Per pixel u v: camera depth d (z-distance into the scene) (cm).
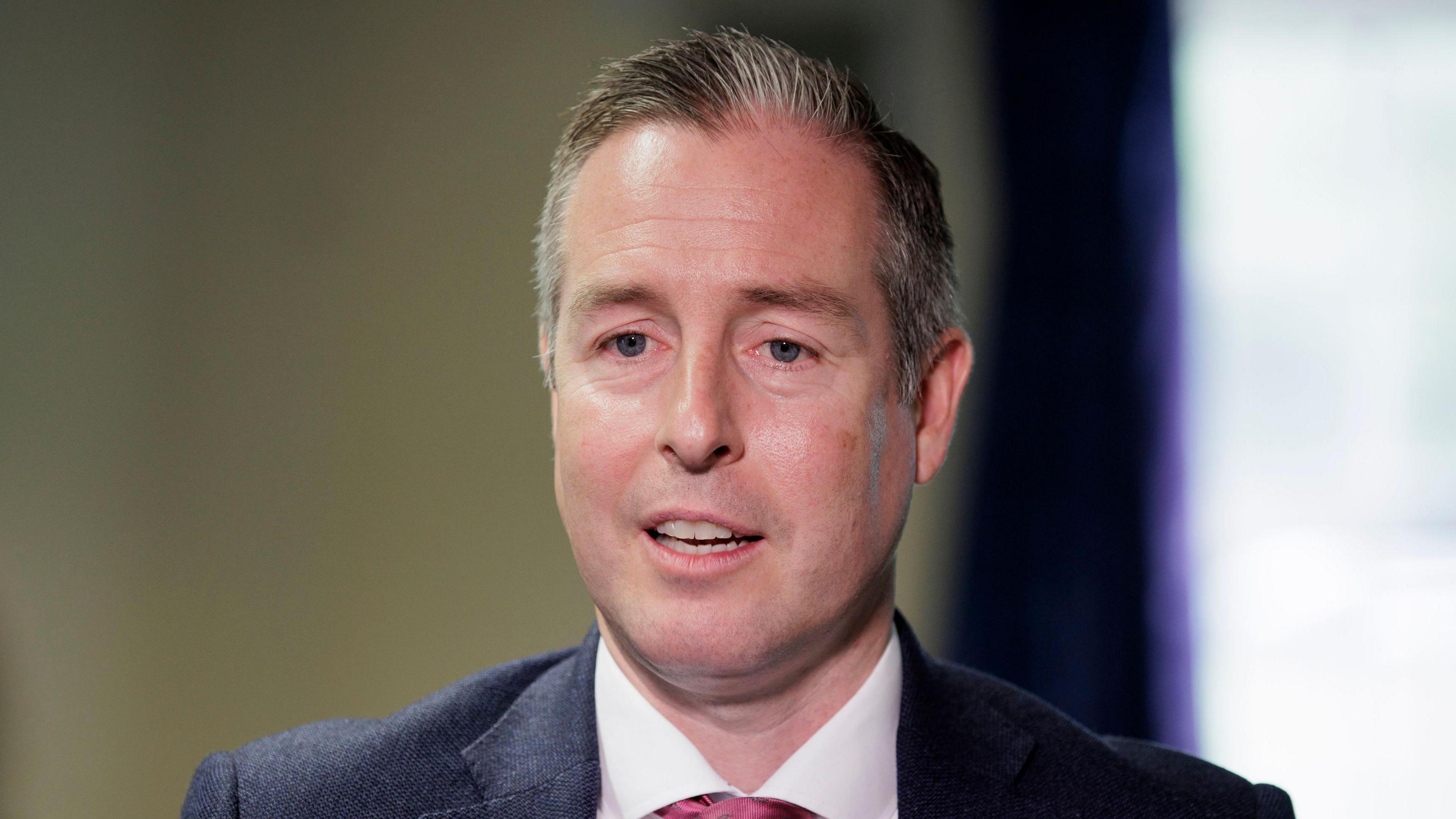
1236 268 740
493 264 744
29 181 743
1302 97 739
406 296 744
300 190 746
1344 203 736
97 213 743
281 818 273
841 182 258
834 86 266
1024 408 714
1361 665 727
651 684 270
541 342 294
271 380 740
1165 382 710
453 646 730
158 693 727
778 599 247
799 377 252
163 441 736
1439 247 730
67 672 723
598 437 251
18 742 716
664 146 253
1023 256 720
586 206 261
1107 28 719
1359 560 730
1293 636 731
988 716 295
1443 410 728
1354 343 734
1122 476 709
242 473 737
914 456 280
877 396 260
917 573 724
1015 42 723
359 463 739
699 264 245
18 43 745
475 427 739
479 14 752
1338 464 734
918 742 276
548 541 732
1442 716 720
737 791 265
